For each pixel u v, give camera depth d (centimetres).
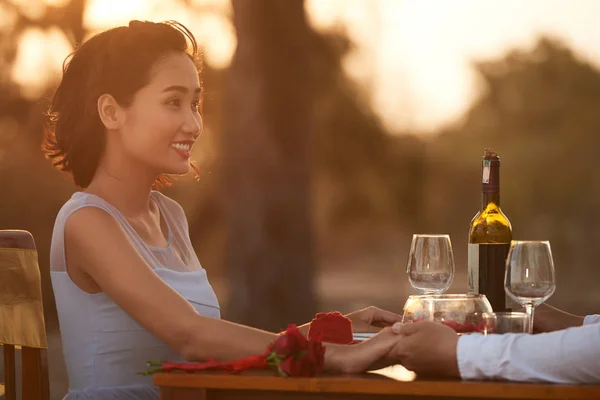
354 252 2930
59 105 313
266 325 1122
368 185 2786
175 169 309
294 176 1132
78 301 296
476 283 312
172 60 305
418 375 228
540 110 2684
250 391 224
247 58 1129
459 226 2888
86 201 293
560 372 213
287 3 1134
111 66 302
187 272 320
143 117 303
